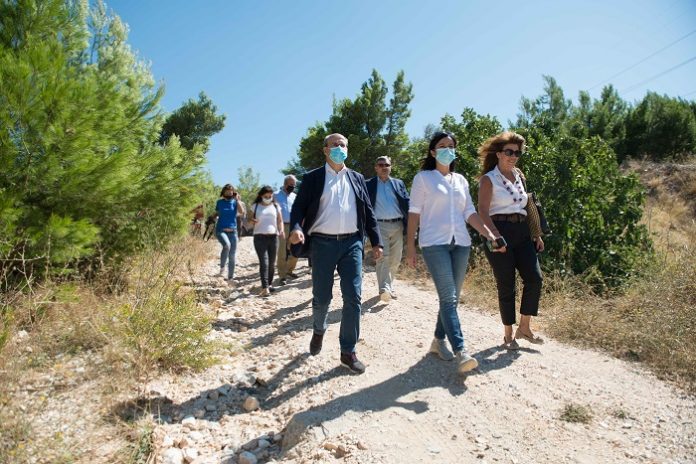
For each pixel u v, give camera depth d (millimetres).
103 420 3068
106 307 4445
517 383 3596
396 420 3004
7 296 4258
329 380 3717
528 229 4191
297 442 2873
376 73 21250
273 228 7227
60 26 5988
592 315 4949
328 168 3889
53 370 3637
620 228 7191
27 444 2514
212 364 4215
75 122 5031
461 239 3789
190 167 7086
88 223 5371
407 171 10602
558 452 2705
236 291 7555
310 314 5824
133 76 7730
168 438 2982
